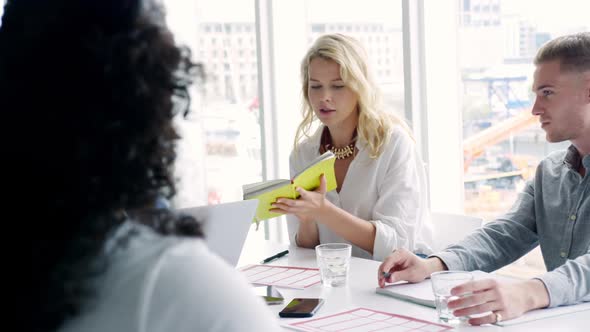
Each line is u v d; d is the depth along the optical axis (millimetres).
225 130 4527
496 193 3150
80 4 636
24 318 601
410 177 2486
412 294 1682
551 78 1913
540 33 2893
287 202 2111
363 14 3674
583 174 1978
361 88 2480
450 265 1901
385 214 2443
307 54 2646
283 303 1690
